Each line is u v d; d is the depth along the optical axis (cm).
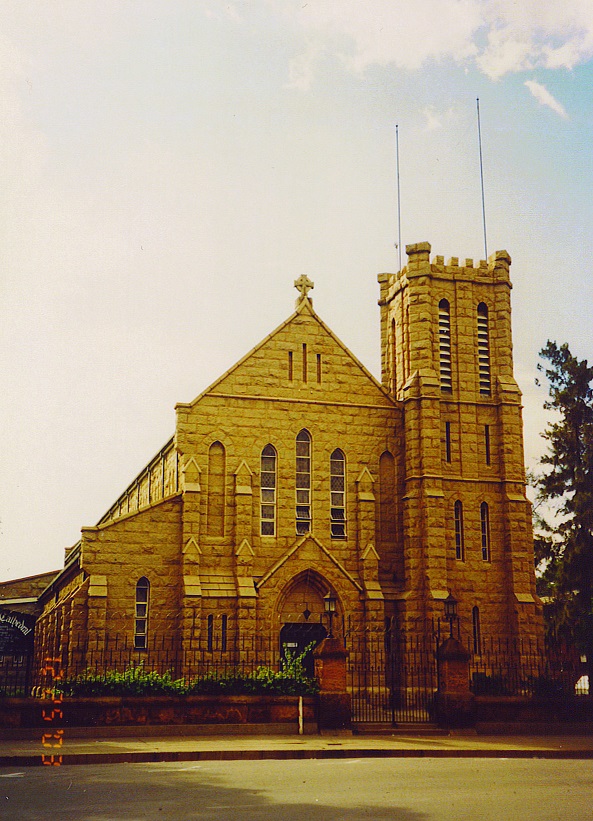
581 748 3081
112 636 4412
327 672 3525
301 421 4919
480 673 4275
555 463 5522
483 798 1909
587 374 5503
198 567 4538
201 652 4428
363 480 4912
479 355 5216
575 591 5306
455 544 4938
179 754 2766
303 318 5044
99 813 1725
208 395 4809
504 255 5297
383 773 2352
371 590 4712
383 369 5566
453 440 5050
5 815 1709
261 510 4788
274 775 2300
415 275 5194
